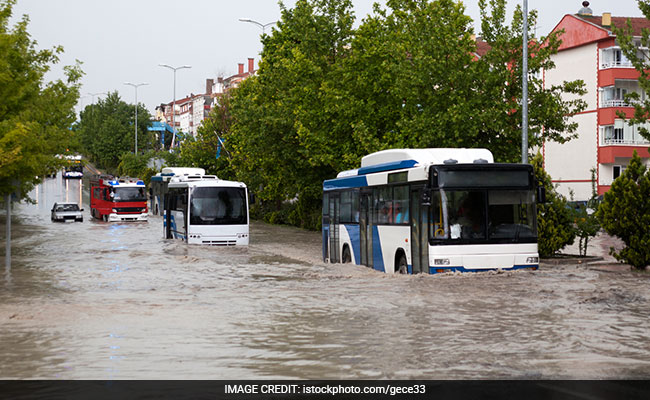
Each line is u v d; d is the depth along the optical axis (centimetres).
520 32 2820
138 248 3166
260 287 1709
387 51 3008
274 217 5428
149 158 10162
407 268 1881
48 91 3475
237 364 891
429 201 1714
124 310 1350
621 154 5534
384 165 2067
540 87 2853
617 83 5591
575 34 5878
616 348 962
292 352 958
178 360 916
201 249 3128
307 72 3562
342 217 2439
